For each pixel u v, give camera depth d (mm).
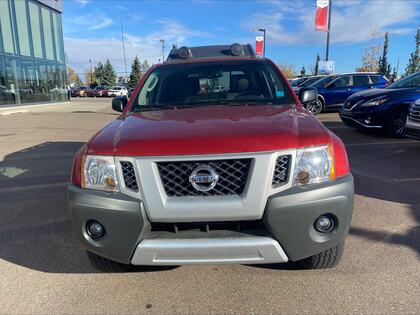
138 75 76188
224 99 3795
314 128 2686
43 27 26000
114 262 2971
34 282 3055
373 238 3627
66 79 30328
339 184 2506
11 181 5996
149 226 2523
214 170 2434
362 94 9508
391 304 2625
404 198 4719
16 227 4152
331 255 2842
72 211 2627
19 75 22703
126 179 2516
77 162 2721
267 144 2426
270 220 2428
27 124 14469
